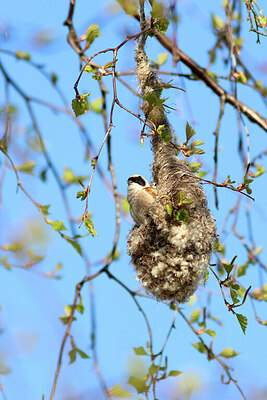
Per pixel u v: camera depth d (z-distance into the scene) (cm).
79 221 1008
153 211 1002
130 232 1109
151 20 904
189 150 877
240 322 883
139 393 830
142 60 1052
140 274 1023
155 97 846
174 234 977
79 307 986
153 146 1077
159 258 987
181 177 1014
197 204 998
